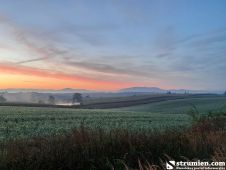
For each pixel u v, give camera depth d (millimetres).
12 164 6320
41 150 6945
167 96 143750
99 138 7605
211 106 75938
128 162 6363
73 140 7449
